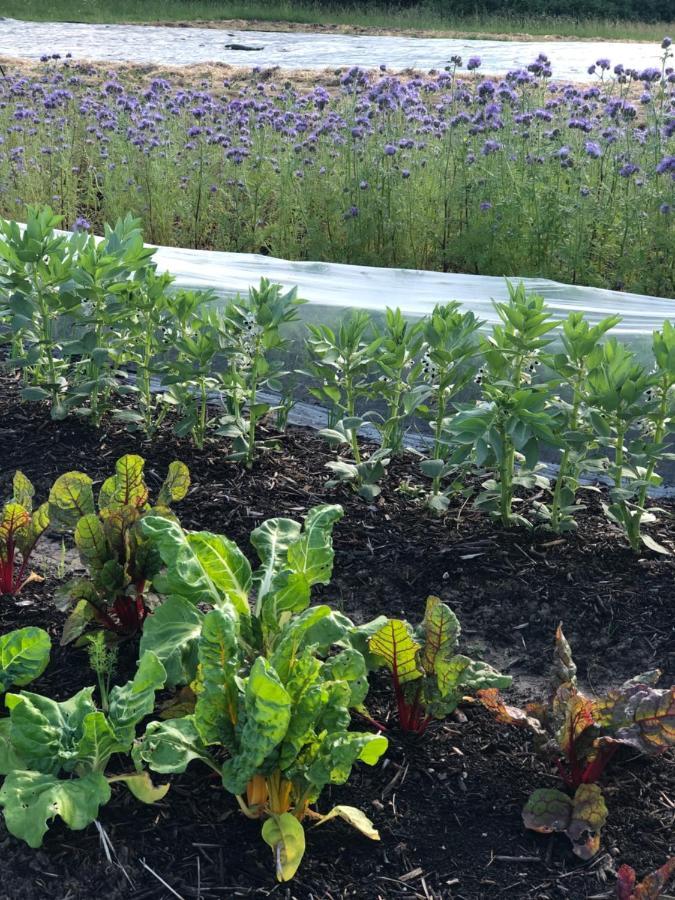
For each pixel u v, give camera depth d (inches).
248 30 1029.8
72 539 149.2
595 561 143.3
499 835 98.0
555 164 280.5
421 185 297.9
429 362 173.2
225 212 312.5
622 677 123.0
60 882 90.2
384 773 105.0
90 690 101.7
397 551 144.7
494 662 125.1
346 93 378.6
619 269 261.0
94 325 203.3
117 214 323.6
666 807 101.9
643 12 1128.2
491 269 275.1
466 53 789.9
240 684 94.3
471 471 154.5
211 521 151.5
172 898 89.1
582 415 145.7
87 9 1127.6
